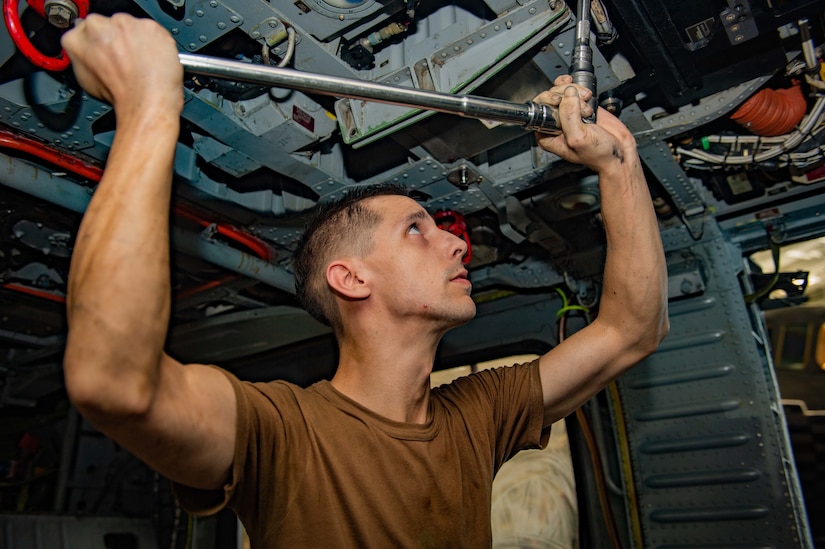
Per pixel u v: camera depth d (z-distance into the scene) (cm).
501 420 162
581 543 336
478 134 246
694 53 215
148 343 97
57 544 432
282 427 125
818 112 244
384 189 175
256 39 201
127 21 115
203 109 222
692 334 319
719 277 316
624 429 328
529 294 383
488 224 320
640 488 317
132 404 95
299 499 121
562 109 149
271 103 228
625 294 161
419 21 227
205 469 113
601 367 166
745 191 302
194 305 377
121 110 111
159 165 105
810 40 218
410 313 148
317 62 218
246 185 289
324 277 163
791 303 331
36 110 219
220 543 458
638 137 258
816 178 285
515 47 202
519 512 373
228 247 313
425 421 147
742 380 304
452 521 133
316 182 268
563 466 371
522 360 399
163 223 103
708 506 298
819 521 465
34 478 498
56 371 475
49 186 249
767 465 290
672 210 321
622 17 203
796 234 312
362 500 125
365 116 231
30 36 198
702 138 268
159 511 500
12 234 294
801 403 498
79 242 100
